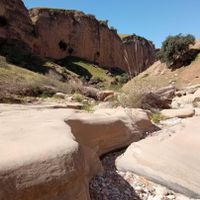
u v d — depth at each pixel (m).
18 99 9.93
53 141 2.02
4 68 23.53
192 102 10.02
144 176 3.03
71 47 69.50
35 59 43.59
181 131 3.99
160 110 7.30
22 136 2.18
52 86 16.88
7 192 1.47
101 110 5.36
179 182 2.80
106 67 77.25
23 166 1.61
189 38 37.91
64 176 1.73
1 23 46.88
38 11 65.25
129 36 89.81
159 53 40.25
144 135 4.68
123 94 7.39
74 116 3.59
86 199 1.93
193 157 3.12
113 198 2.52
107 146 3.76
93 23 75.94
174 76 34.97
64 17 69.06
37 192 1.58
